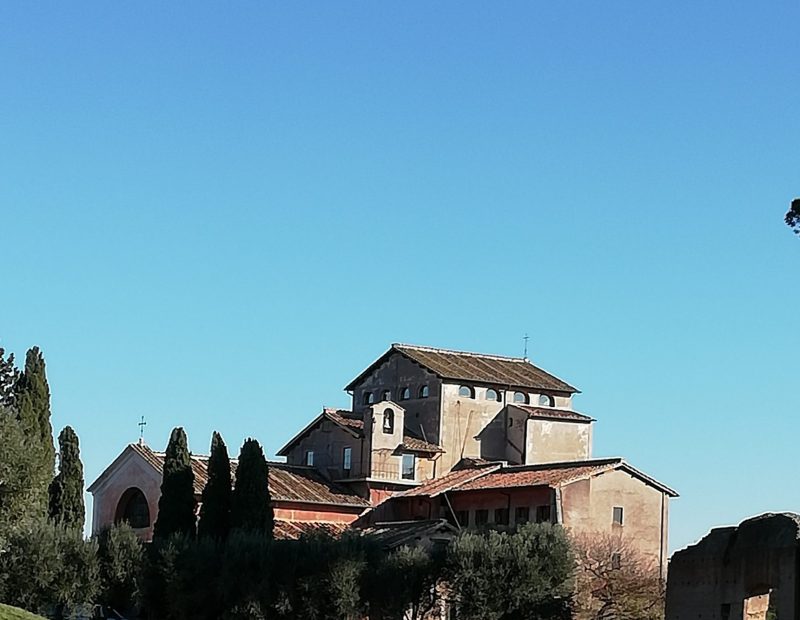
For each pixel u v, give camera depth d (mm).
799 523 70500
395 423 104688
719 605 73312
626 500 96688
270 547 82812
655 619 89250
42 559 82562
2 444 70625
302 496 99688
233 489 91000
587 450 110375
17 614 66562
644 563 95438
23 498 71500
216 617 83000
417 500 102188
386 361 113000
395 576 82438
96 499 106875
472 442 108250
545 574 83000
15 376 85000
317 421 108312
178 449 92250
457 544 83188
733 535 73500
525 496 96000
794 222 57500
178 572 83750
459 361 112312
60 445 90500
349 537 84375
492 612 81625
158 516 91688
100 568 85812
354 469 104188
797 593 68688
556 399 112438
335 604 81062
